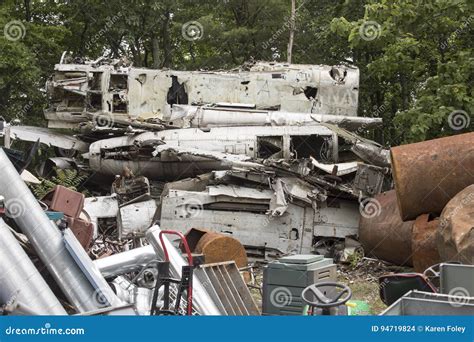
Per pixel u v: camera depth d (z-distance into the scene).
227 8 27.75
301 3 27.14
